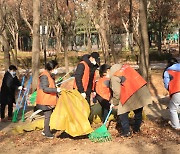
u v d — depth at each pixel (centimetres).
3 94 966
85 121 709
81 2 3080
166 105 1127
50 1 2700
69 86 1465
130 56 3247
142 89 702
